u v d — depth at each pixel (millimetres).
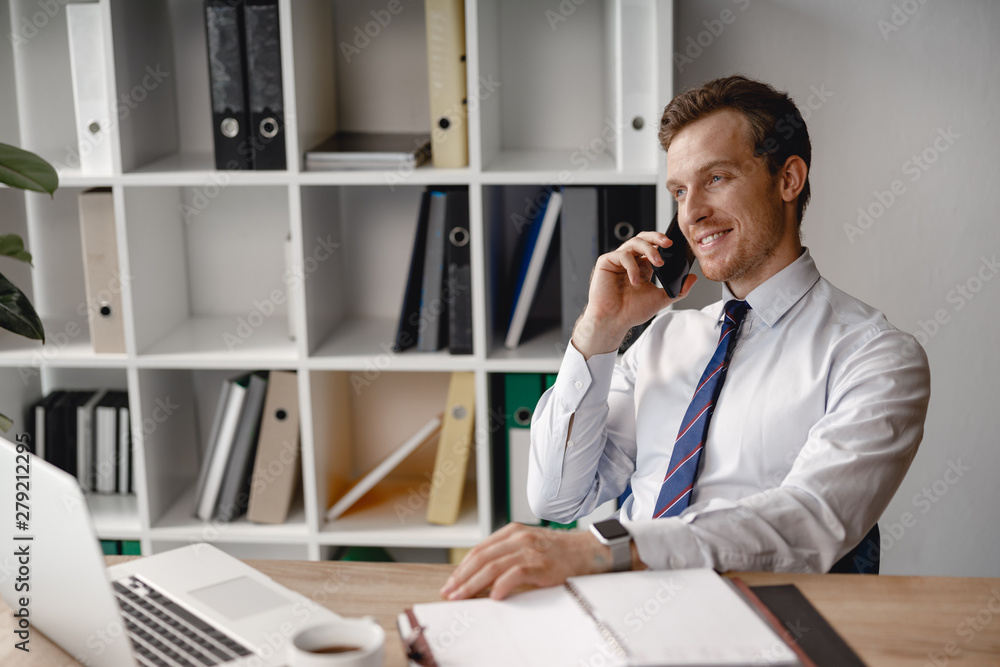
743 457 1391
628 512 1590
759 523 1111
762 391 1404
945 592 1012
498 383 2162
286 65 1858
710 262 1423
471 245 1929
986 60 2055
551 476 1498
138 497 2094
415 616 949
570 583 996
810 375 1381
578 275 1934
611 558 1049
